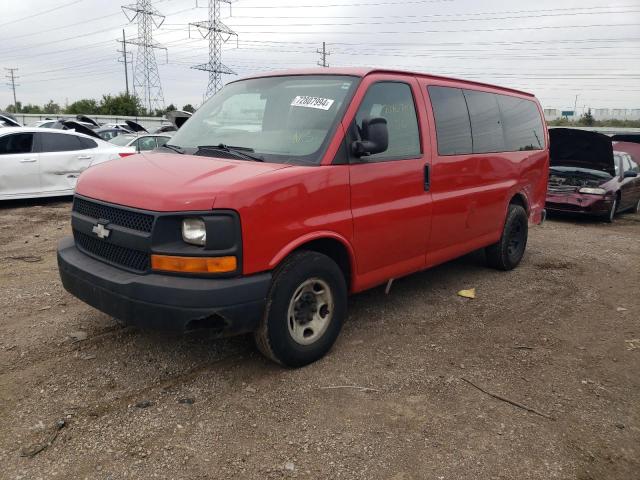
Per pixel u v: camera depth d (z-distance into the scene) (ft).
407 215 14.64
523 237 22.29
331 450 9.75
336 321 13.19
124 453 9.46
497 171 19.22
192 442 9.82
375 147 12.55
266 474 9.08
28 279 18.72
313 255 12.19
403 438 10.18
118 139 52.21
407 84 15.17
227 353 13.32
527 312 17.35
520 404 11.57
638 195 42.83
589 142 37.27
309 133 12.86
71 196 35.60
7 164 32.19
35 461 9.18
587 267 23.41
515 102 21.35
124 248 11.27
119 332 14.28
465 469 9.39
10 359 12.64
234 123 14.39
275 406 11.06
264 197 10.94
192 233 10.44
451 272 21.66
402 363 13.24
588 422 11.02
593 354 14.34
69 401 10.98
